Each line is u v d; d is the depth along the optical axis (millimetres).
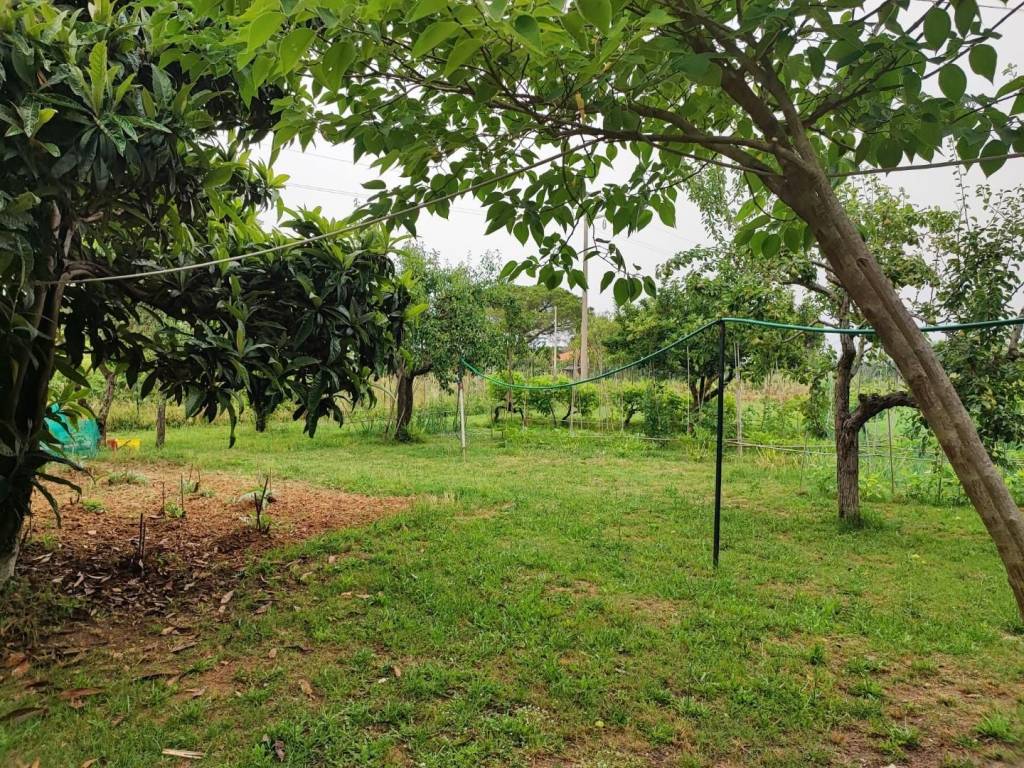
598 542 5250
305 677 2957
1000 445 7719
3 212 2115
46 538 4742
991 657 3350
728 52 1436
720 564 4793
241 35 1224
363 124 1865
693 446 12000
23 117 2131
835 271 1380
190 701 2734
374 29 1300
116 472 8133
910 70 1407
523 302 19922
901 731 2639
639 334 14398
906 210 6473
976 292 6145
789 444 10766
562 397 17500
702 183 7082
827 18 1336
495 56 1314
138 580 4105
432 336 12812
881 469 9086
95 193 2777
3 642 3146
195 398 3551
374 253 4262
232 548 4879
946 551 5344
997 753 2545
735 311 7730
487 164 1920
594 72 1319
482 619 3578
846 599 4199
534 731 2562
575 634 3434
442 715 2650
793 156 1384
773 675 3074
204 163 2947
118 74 2594
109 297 3707
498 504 6836
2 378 2846
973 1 1218
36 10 2449
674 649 3301
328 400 4191
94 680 2869
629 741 2547
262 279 3898
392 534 5316
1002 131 1451
